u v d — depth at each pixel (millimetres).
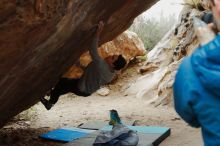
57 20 4000
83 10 4512
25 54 4086
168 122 8203
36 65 4668
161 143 6504
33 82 5242
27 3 3350
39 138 7281
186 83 1611
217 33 1671
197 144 6156
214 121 1549
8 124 9031
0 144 6863
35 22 3635
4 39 3533
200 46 1644
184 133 7043
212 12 1707
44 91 6430
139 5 6422
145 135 6668
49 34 4145
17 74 4414
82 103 11992
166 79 11219
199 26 1691
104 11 5230
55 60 5156
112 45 13391
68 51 5328
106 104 11516
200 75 1567
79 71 10078
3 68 3996
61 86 6473
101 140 5898
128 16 6582
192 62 1617
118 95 12836
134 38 14234
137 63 14562
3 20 3332
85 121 9102
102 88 13195
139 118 8914
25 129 8273
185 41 11805
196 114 1620
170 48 13039
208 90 1559
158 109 10031
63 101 12500
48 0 3574
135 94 12414
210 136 1566
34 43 4027
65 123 9000
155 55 13633
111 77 6027
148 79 12688
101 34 6266
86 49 6082
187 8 12617
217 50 1516
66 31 4473
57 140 7000
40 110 11016
